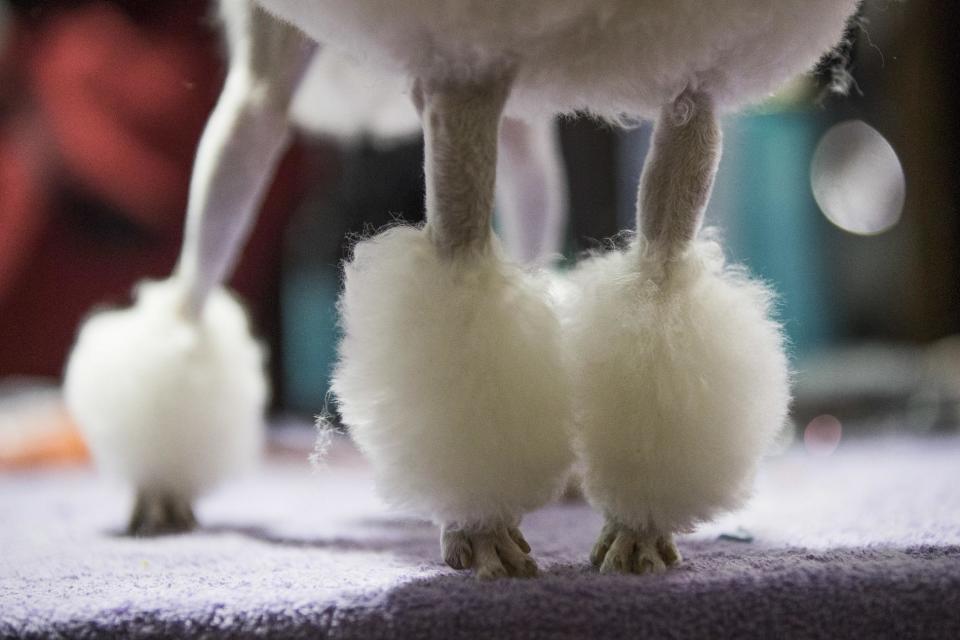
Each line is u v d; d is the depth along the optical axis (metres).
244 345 1.79
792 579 1.01
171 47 3.60
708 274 1.10
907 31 3.89
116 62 3.57
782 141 3.62
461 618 0.96
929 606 1.00
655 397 1.04
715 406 1.05
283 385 3.90
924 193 4.00
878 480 2.10
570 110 1.10
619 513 1.08
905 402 3.29
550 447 1.02
